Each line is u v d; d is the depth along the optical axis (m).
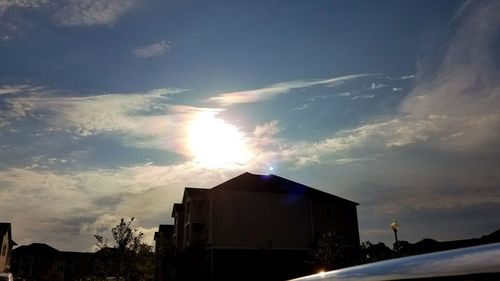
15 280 54.62
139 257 24.48
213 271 34.53
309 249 36.50
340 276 1.88
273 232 37.44
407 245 27.73
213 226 36.22
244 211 37.53
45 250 76.50
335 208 40.09
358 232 39.88
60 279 63.12
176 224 47.53
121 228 24.61
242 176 40.00
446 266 1.42
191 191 40.44
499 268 1.24
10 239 58.53
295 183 41.31
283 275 35.88
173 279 31.50
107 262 24.06
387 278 1.54
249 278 34.91
